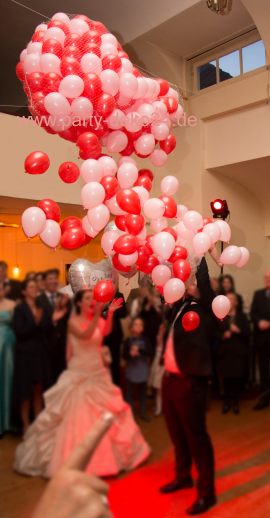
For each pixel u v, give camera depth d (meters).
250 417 4.23
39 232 1.59
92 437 0.51
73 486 0.46
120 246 1.56
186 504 2.56
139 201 1.62
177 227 1.84
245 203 5.76
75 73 1.62
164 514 2.35
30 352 3.01
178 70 5.48
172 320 2.22
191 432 2.57
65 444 2.82
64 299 2.68
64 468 0.48
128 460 2.91
